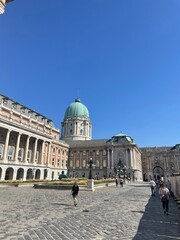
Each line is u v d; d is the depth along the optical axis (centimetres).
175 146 11112
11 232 813
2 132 5516
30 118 6419
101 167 9500
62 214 1208
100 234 829
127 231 886
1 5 991
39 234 796
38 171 6756
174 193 2448
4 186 3766
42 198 1989
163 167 10881
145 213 1329
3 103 5559
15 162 5541
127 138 9625
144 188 4059
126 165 9044
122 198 2178
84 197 2162
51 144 8125
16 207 1419
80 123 11656
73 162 10000
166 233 872
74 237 778
